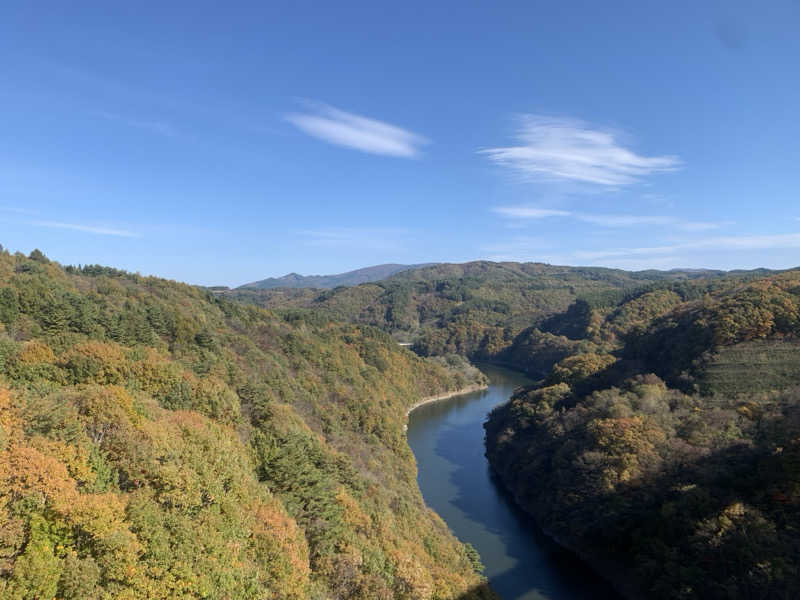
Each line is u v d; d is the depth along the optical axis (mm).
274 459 54594
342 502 55406
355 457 85438
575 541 75125
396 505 69938
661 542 63031
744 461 66312
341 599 42844
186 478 37906
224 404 65062
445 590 52562
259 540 39562
